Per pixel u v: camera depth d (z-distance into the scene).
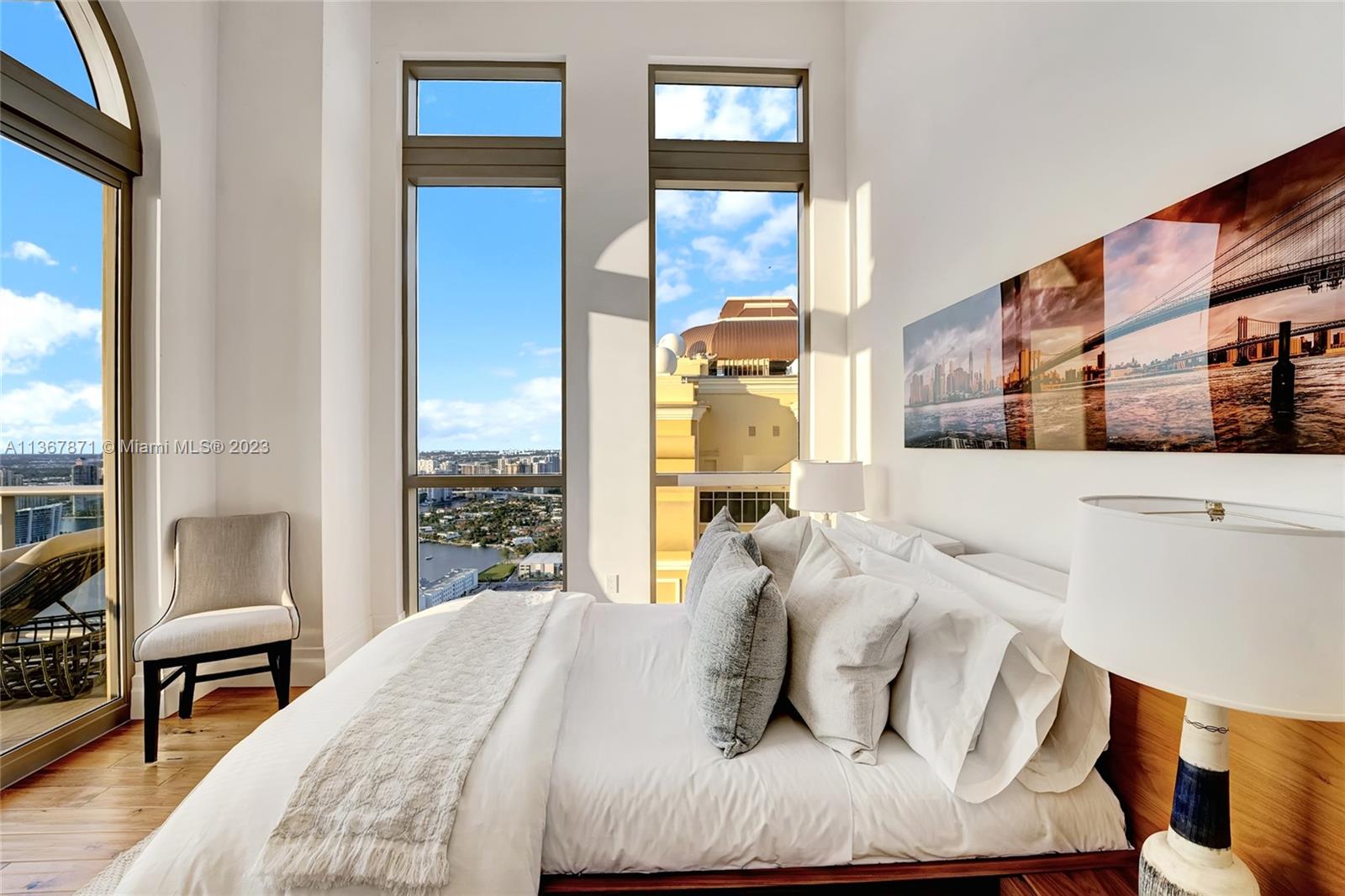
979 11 2.02
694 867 1.10
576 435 3.46
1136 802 1.18
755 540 1.94
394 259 3.39
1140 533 0.76
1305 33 0.99
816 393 3.51
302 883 0.94
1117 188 1.41
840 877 1.10
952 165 2.21
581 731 1.32
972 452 2.05
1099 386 1.45
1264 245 1.05
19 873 1.62
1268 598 0.66
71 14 2.27
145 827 1.80
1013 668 1.18
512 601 2.16
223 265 2.84
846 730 1.22
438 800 1.05
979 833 1.12
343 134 3.08
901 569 1.60
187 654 2.18
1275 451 1.02
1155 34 1.30
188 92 2.67
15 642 2.06
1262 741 0.96
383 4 3.39
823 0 3.51
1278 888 0.93
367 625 3.34
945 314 2.23
